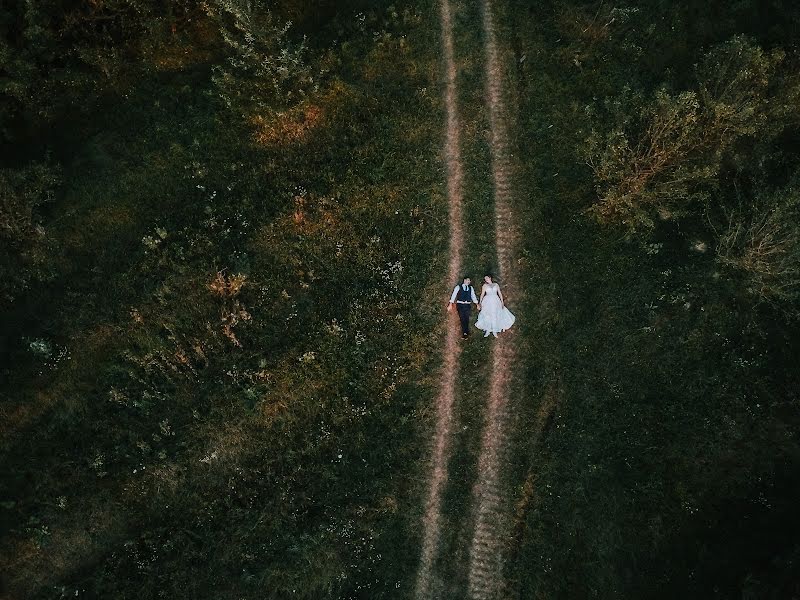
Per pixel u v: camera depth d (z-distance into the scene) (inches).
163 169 569.9
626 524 542.0
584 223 583.8
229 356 544.7
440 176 582.9
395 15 605.3
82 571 512.1
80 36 574.2
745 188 585.0
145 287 546.0
